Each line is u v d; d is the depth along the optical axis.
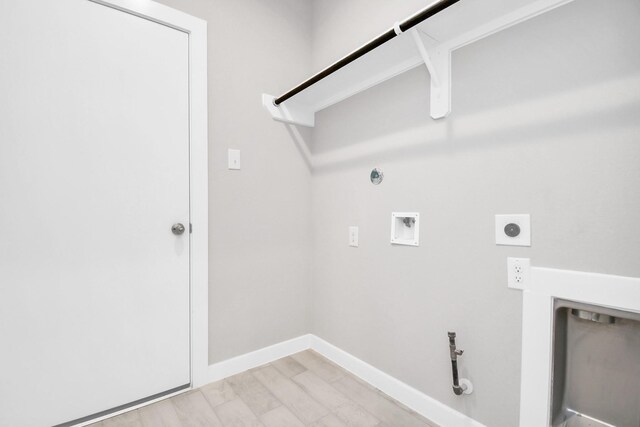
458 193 1.20
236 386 1.52
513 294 1.05
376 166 1.53
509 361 1.06
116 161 1.30
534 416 0.99
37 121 1.14
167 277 1.43
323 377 1.62
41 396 1.17
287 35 1.85
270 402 1.40
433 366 1.29
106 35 1.27
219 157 1.58
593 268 0.89
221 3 1.58
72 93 1.21
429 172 1.29
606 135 0.86
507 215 1.06
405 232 1.42
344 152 1.72
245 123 1.67
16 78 1.11
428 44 1.22
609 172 0.86
